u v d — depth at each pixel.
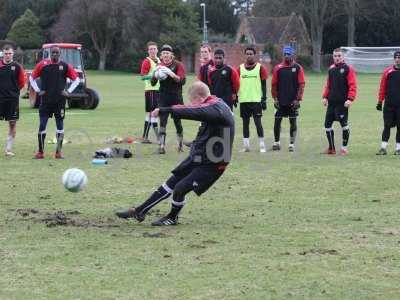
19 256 11.06
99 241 12.02
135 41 125.44
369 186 17.50
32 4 138.38
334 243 11.88
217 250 11.44
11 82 22.59
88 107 44.69
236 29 159.62
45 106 22.09
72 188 14.52
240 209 14.79
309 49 143.88
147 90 25.84
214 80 22.25
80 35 127.81
